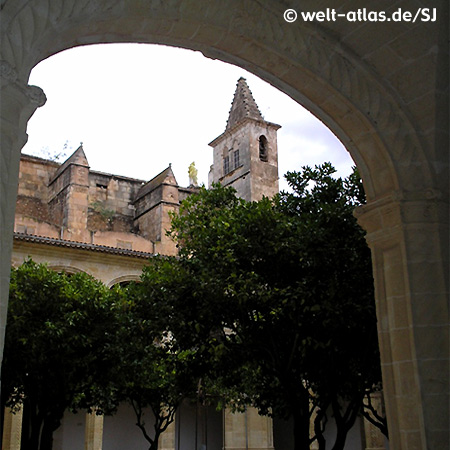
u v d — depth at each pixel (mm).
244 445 28406
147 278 16250
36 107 6520
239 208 15258
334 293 12438
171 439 28453
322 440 13742
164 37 8508
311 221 13992
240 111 40094
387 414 8625
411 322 8500
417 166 9148
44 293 17922
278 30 8773
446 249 8867
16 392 19516
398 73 9148
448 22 8688
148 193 37062
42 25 6719
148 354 17766
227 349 13922
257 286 13383
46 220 34969
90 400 20438
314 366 14203
